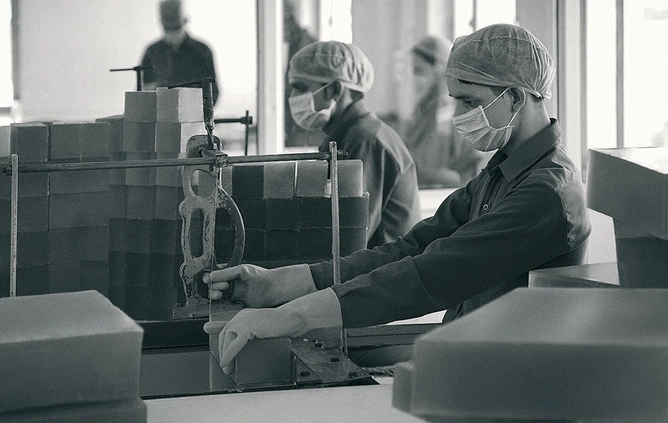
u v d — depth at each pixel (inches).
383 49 181.6
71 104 167.5
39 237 80.5
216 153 70.0
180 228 84.4
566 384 30.4
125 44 168.2
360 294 69.1
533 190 73.4
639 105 162.6
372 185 131.2
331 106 136.4
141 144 85.0
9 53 162.6
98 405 41.6
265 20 172.9
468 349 30.5
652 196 49.2
